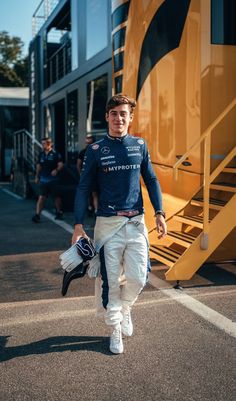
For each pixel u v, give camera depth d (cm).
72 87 1341
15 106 1905
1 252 687
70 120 1370
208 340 370
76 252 336
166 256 521
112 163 337
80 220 342
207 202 494
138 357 343
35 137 1827
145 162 353
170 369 325
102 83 1090
